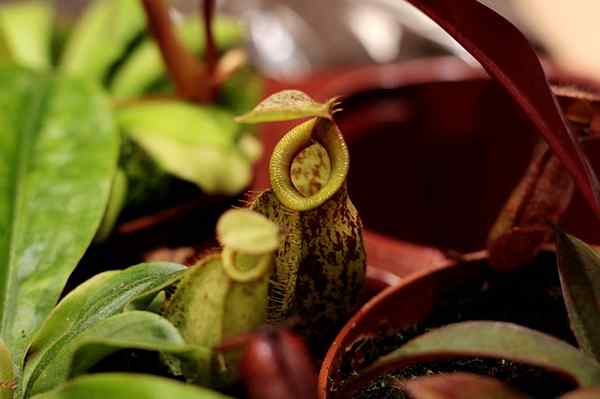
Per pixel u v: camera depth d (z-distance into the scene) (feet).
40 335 0.76
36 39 1.48
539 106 0.75
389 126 1.29
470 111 1.30
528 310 0.86
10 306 0.81
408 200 1.34
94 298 0.76
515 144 1.29
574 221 1.10
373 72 1.33
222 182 1.16
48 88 1.03
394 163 1.32
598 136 0.83
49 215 0.87
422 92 1.31
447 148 1.32
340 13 1.92
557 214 0.84
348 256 0.78
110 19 1.49
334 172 0.75
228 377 0.70
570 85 0.96
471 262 0.86
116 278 0.77
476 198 1.34
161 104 1.27
